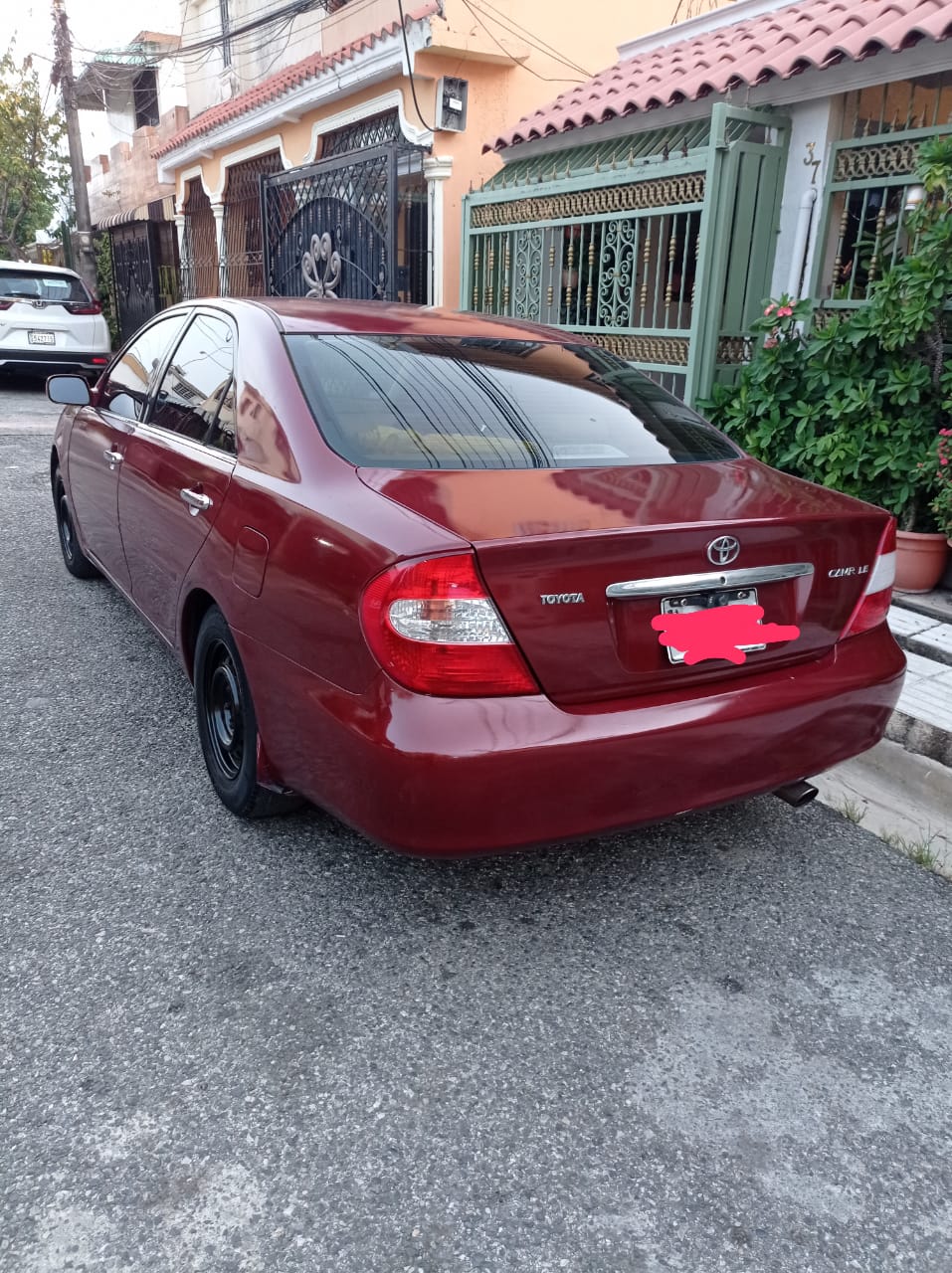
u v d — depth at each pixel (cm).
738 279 595
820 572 253
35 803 313
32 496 758
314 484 245
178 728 370
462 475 243
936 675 399
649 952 254
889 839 312
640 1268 169
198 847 291
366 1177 185
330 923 259
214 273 1670
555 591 213
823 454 485
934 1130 202
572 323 724
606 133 715
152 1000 228
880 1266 171
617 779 222
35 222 2734
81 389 454
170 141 1620
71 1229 172
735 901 277
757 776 246
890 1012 235
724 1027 228
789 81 562
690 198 598
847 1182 188
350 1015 226
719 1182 187
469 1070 212
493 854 221
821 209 570
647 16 984
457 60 891
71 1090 202
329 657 225
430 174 916
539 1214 179
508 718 211
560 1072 213
